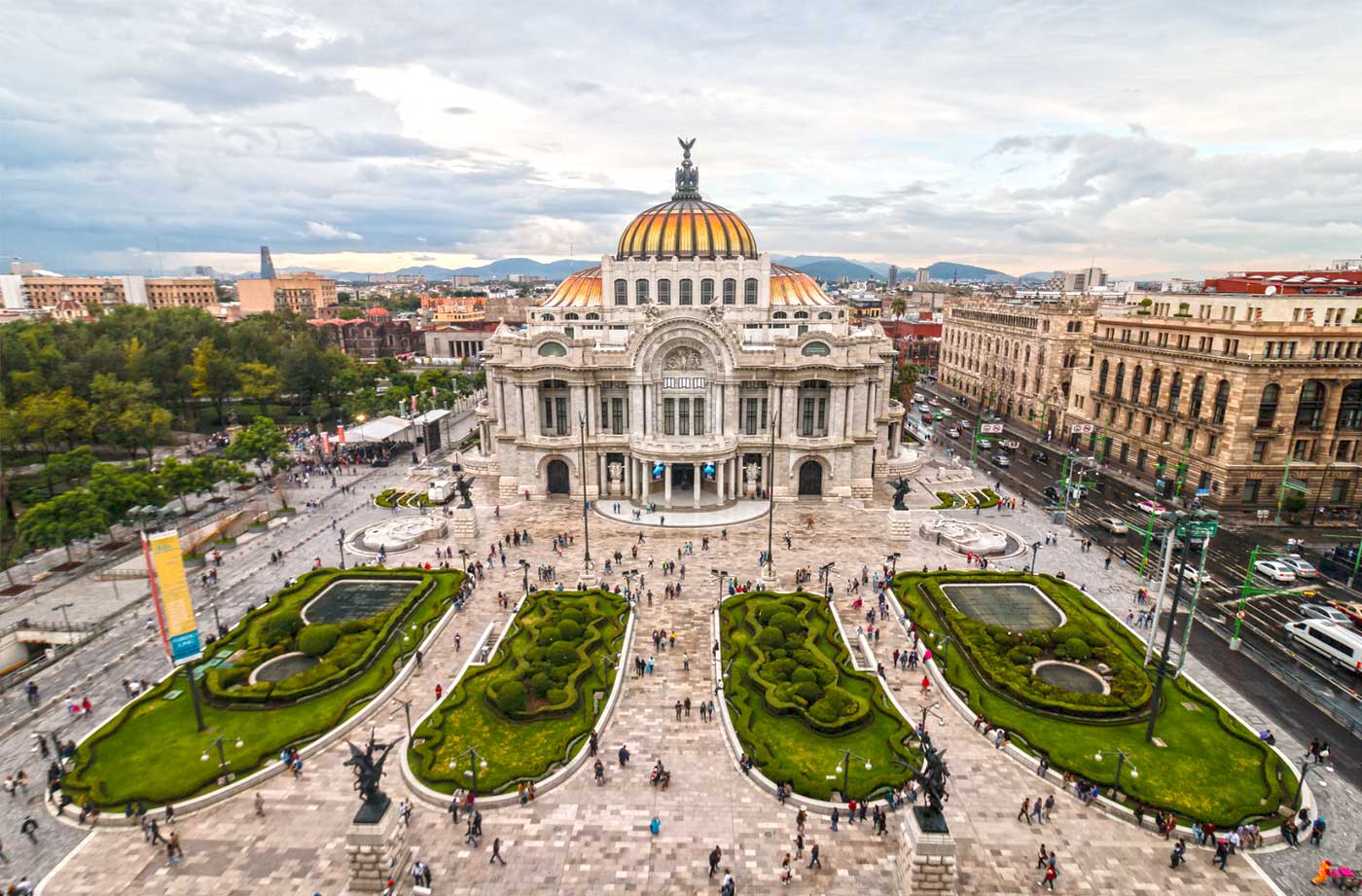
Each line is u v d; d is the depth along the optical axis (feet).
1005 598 237.66
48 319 523.70
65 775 152.25
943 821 122.93
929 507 335.26
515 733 166.20
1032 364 520.83
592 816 143.54
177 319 543.80
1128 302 605.31
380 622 213.66
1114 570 265.75
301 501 347.15
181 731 167.32
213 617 226.38
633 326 359.87
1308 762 159.12
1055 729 167.94
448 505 336.08
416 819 142.82
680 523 309.22
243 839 138.21
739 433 346.13
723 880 128.36
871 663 196.65
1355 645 196.65
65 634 221.46
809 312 378.32
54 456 329.52
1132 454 404.77
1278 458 329.31
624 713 176.65
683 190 400.47
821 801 145.18
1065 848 136.05
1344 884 127.75
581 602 227.20
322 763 159.84
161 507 293.84
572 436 345.51
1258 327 318.65
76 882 128.16
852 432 342.44
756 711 173.47
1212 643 213.25
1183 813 141.59
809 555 275.80
